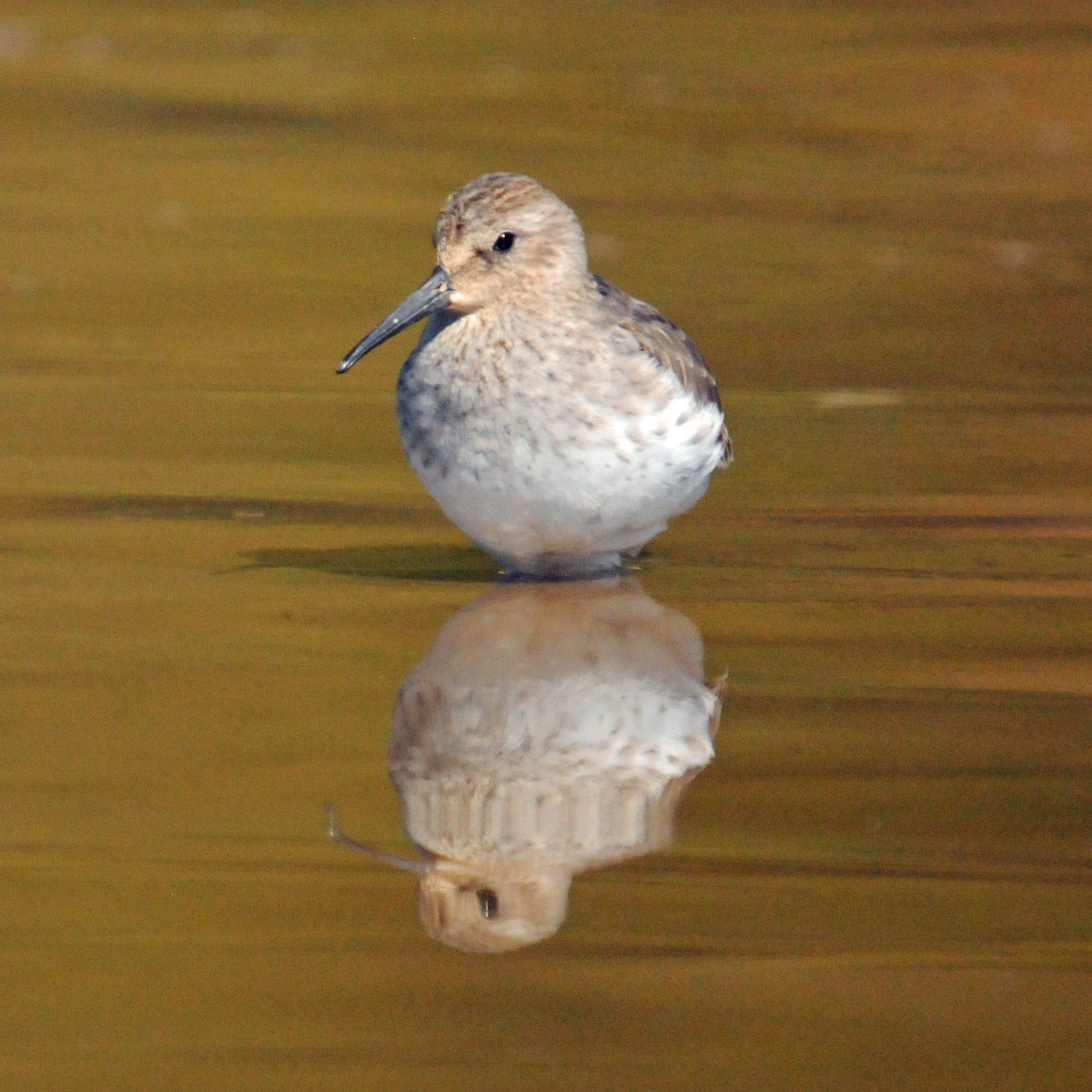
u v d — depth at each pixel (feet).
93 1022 21.85
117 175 70.85
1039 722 29.89
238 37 91.20
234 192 69.36
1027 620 34.37
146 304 56.85
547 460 33.94
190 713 29.58
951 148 77.66
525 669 31.65
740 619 34.30
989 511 40.78
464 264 34.55
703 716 29.91
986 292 60.18
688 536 39.09
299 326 55.36
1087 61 89.86
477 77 86.17
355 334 54.75
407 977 22.90
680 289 59.88
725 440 38.42
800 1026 22.09
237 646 32.40
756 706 30.40
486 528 35.19
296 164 73.05
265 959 23.21
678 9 97.45
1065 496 41.88
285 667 31.50
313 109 80.18
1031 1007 22.52
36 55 86.22
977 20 96.43
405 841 25.88
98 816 26.32
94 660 31.63
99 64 85.25
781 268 62.39
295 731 29.09
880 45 92.12
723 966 23.26
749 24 95.30
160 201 68.08
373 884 24.89
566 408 33.83
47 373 49.96
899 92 85.20
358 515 40.09
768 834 26.37
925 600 35.35
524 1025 22.08
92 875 24.91
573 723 29.58
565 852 25.80
